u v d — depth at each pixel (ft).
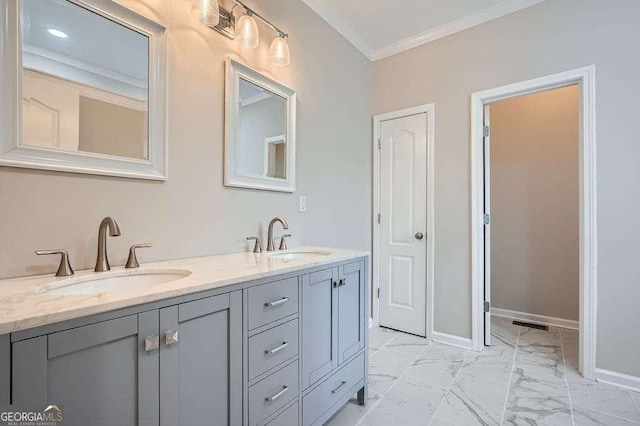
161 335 2.81
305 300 4.48
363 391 5.75
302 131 7.23
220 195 5.36
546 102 10.13
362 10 7.81
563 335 9.04
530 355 7.70
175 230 4.71
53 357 2.21
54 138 3.53
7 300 2.48
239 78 5.63
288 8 6.81
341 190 8.61
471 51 8.16
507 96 7.79
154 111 4.42
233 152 5.50
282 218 6.23
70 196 3.69
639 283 6.06
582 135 6.64
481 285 8.08
